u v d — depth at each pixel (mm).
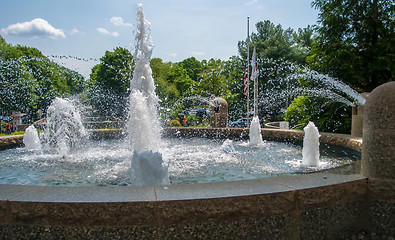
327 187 2717
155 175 3723
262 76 27797
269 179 2875
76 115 8883
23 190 2521
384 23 12094
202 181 4527
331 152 6992
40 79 27953
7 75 23234
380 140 2900
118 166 5527
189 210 2336
